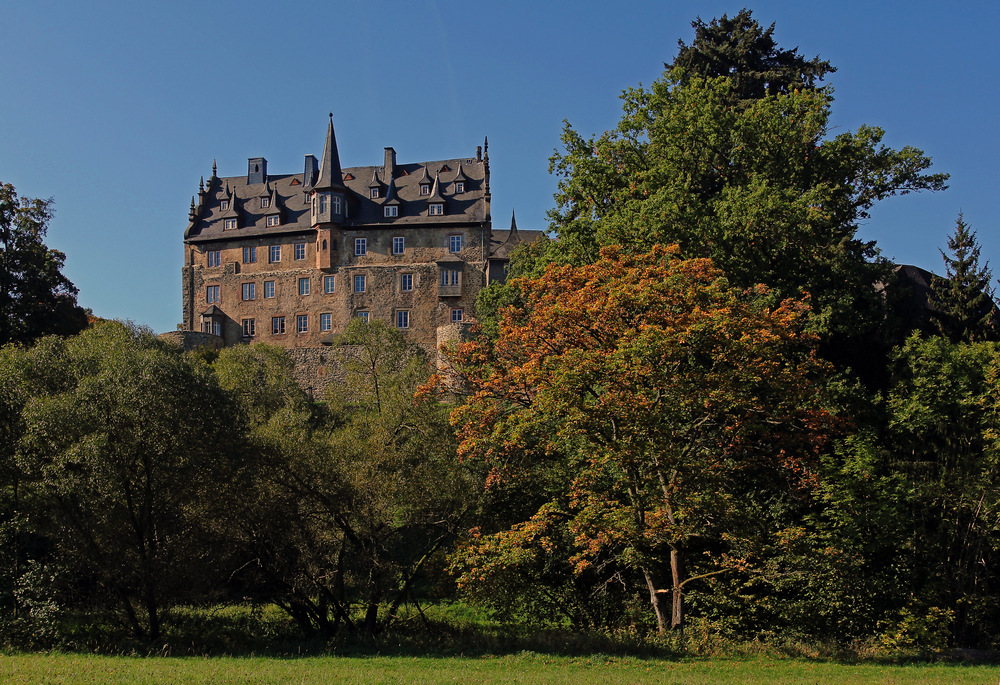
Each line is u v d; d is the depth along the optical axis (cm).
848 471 2417
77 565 2189
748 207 2589
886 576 2394
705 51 4175
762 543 2303
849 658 2000
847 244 3050
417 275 6819
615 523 2081
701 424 2297
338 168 6969
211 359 5834
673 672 1741
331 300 6894
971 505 2398
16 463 2192
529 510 2505
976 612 2392
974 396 2445
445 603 2764
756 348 2077
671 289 2167
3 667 1606
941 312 3375
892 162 3022
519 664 1844
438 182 6981
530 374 2178
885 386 2891
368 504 2336
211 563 2305
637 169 3144
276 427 2500
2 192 4031
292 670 1667
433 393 2531
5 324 3944
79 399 2136
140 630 2214
